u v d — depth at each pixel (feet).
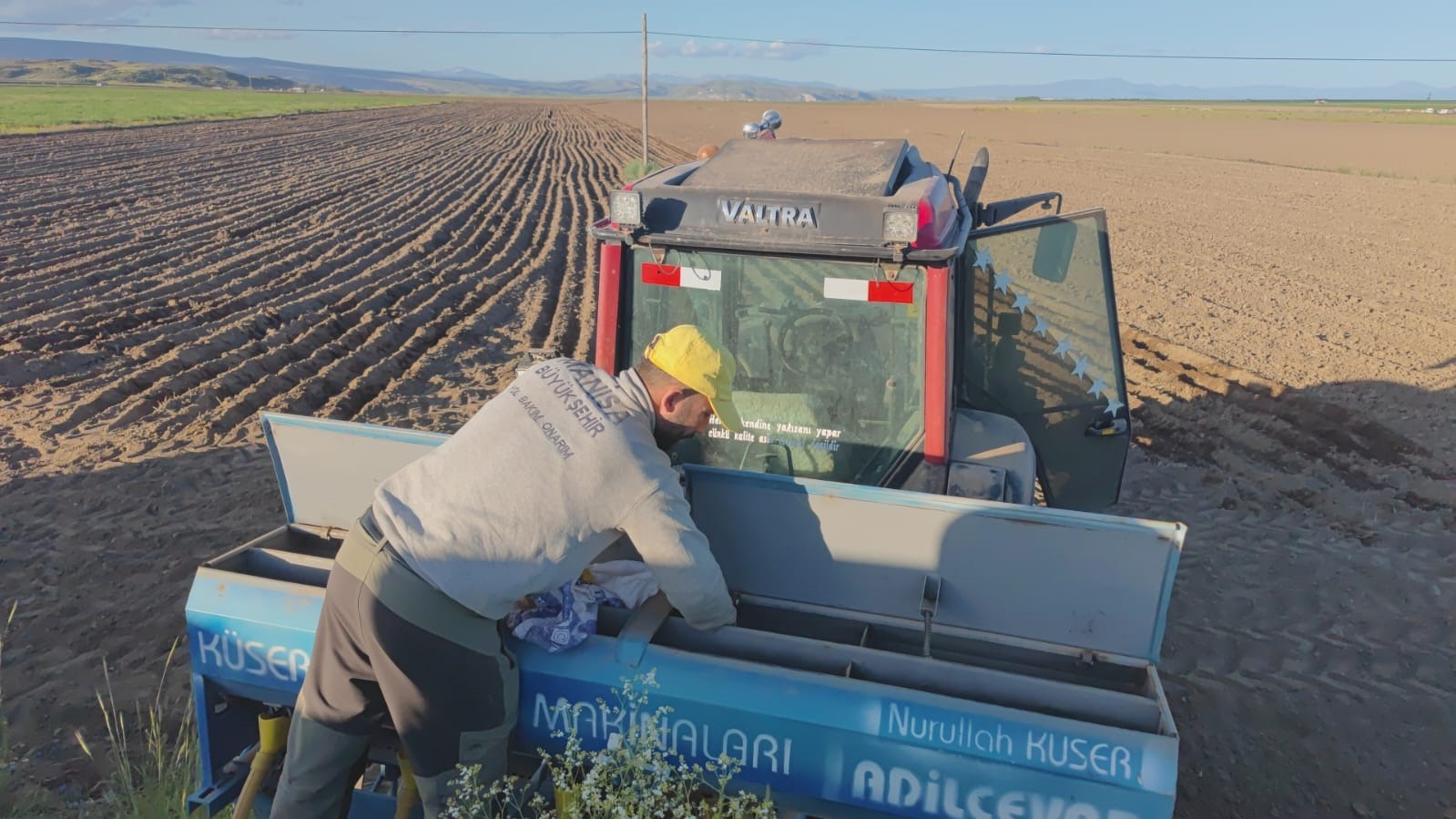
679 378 8.45
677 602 8.35
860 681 8.07
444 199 70.38
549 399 8.32
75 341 29.50
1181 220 66.18
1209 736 13.70
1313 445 24.67
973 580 9.15
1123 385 14.07
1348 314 39.14
